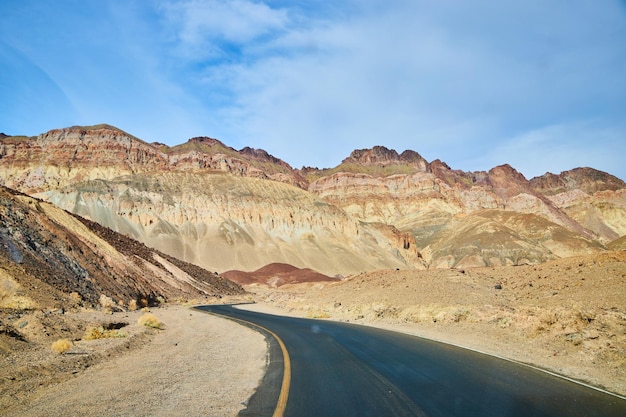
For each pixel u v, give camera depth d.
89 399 8.77
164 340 19.20
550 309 17.12
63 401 8.62
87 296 29.77
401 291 30.98
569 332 14.00
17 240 28.53
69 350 14.18
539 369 10.75
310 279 153.50
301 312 37.38
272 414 7.53
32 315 17.33
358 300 33.53
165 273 62.16
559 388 8.89
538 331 15.12
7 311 18.89
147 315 24.27
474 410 7.42
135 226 196.62
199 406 8.19
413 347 14.65
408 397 8.34
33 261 27.55
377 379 9.96
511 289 26.05
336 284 51.94
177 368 12.23
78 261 34.75
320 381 9.98
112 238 57.38
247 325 25.39
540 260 189.12
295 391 9.11
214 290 77.50
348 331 20.53
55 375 10.93
